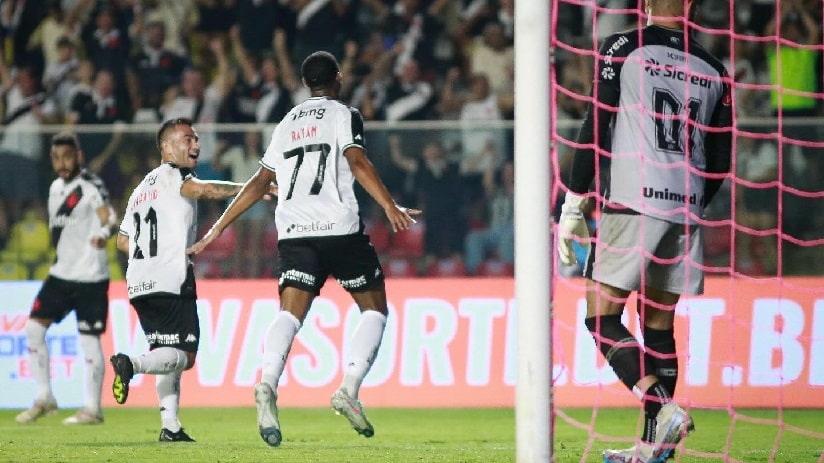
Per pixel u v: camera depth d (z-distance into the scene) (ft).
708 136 60.39
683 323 108.37
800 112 149.48
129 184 118.42
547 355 49.98
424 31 162.30
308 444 76.07
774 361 108.17
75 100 157.28
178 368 74.74
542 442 49.73
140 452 68.08
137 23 162.91
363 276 66.03
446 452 69.31
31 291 116.57
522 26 50.60
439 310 113.91
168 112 156.46
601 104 56.39
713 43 153.69
